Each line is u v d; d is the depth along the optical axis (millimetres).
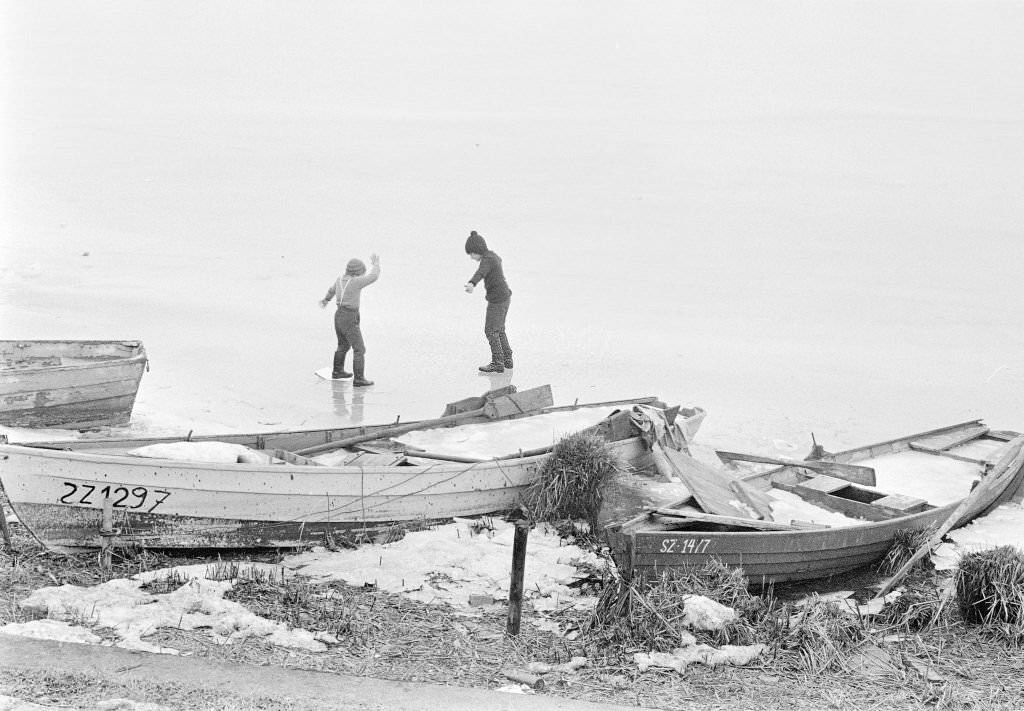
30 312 19969
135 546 9570
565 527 10641
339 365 16344
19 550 9539
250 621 8008
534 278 24453
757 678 7871
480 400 13836
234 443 11516
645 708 6961
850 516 11172
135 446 10914
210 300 21812
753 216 31812
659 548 8969
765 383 16594
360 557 9938
